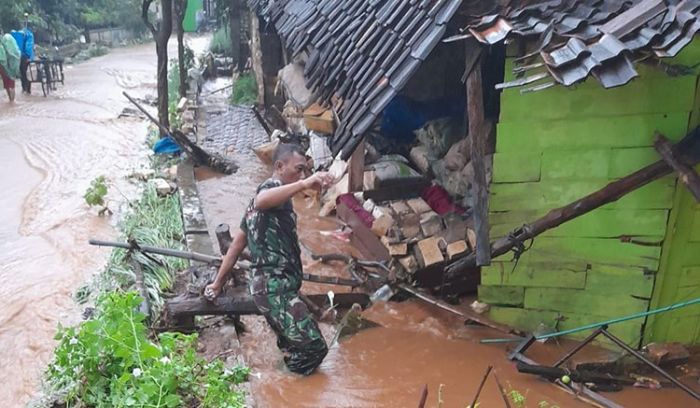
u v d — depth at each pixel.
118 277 5.64
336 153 4.25
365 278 5.61
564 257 4.52
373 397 3.97
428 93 6.90
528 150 4.34
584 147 4.21
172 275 5.61
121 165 9.77
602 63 2.83
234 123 11.74
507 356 4.46
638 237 4.27
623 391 4.07
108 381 3.59
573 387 3.99
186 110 12.16
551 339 4.63
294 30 6.82
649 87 3.91
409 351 4.53
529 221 4.50
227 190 8.41
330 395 3.98
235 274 4.73
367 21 5.16
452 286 5.29
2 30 19.17
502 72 5.88
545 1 3.73
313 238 6.64
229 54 19.33
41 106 14.28
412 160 7.01
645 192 4.14
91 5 26.31
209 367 3.77
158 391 3.28
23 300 5.59
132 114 13.44
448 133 6.69
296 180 4.02
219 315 4.58
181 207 7.54
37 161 10.01
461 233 5.43
